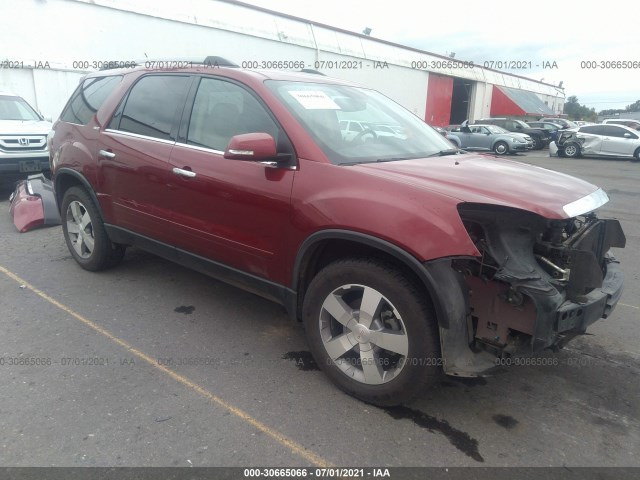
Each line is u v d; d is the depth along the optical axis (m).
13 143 7.69
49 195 6.24
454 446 2.51
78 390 2.87
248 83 3.24
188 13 16.05
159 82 3.89
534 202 2.48
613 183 12.76
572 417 2.77
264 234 3.02
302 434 2.56
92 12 13.54
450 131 23.62
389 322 2.67
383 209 2.50
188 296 4.21
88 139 4.27
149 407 2.73
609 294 2.70
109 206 4.15
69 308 3.92
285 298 3.07
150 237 3.89
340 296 2.80
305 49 20.86
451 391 2.99
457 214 2.37
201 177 3.29
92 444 2.43
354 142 3.12
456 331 2.43
